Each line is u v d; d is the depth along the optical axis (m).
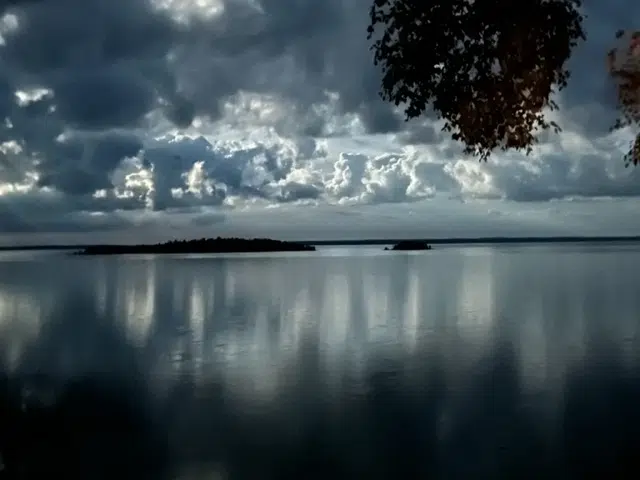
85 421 11.64
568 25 6.38
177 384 14.62
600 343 19.89
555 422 11.34
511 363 16.81
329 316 28.19
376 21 6.61
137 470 9.09
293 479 8.73
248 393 13.70
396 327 24.38
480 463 9.34
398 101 6.73
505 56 6.48
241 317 28.05
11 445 10.27
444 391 13.68
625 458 9.48
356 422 11.45
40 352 19.20
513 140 6.88
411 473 8.97
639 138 7.02
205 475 8.98
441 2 6.41
